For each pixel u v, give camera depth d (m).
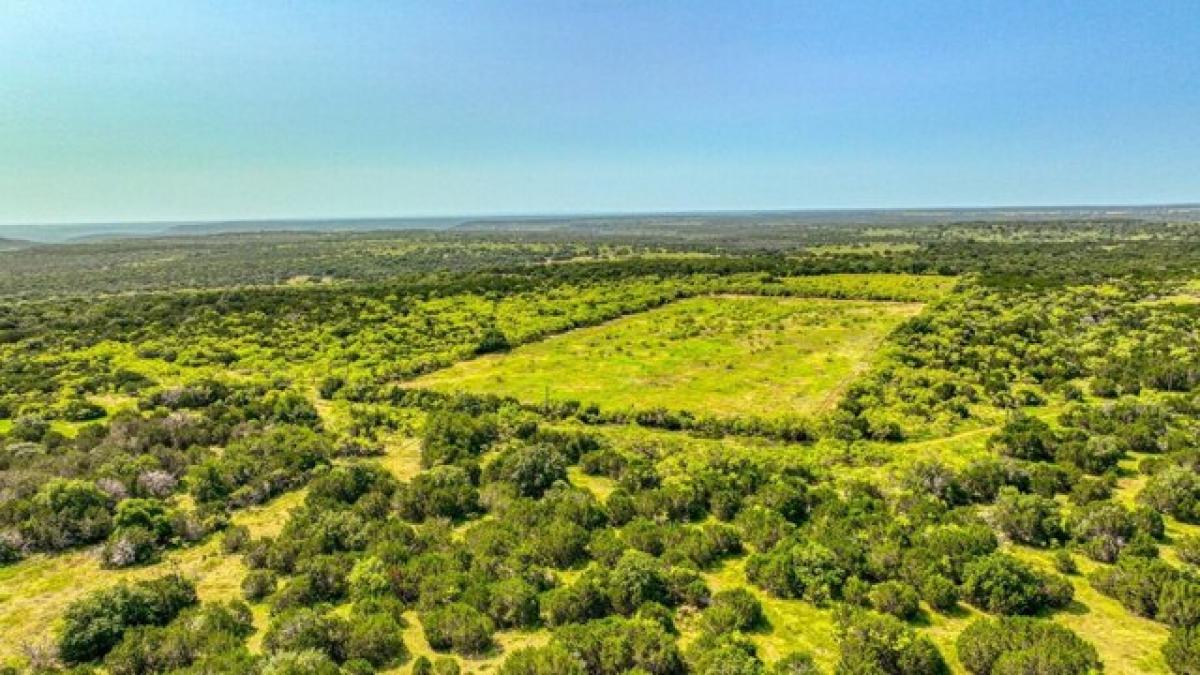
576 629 24.64
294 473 42.19
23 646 26.02
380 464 45.62
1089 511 32.06
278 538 33.28
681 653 24.02
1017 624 23.94
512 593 27.05
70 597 30.06
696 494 36.97
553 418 57.38
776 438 51.41
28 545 33.53
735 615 26.06
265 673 22.25
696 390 65.25
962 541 29.45
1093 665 22.77
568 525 33.03
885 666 23.39
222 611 26.97
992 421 50.88
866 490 37.38
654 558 29.59
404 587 28.69
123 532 33.66
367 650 24.66
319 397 62.66
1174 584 25.73
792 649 24.94
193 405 57.69
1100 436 41.62
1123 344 66.19
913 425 50.62
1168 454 39.84
